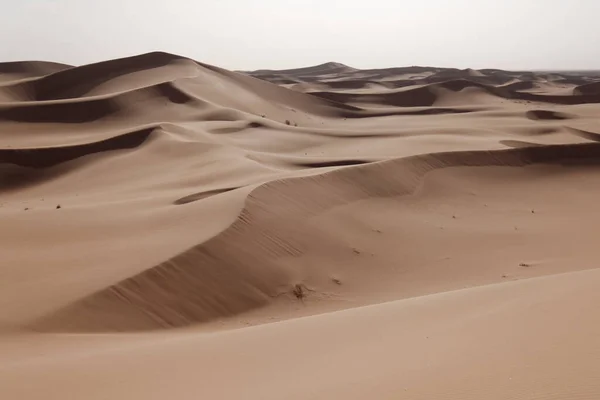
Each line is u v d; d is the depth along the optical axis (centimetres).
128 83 8594
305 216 2350
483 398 577
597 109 9075
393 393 630
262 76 18688
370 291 1877
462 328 901
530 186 3691
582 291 990
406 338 916
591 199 3459
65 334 1245
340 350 913
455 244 2438
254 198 2297
